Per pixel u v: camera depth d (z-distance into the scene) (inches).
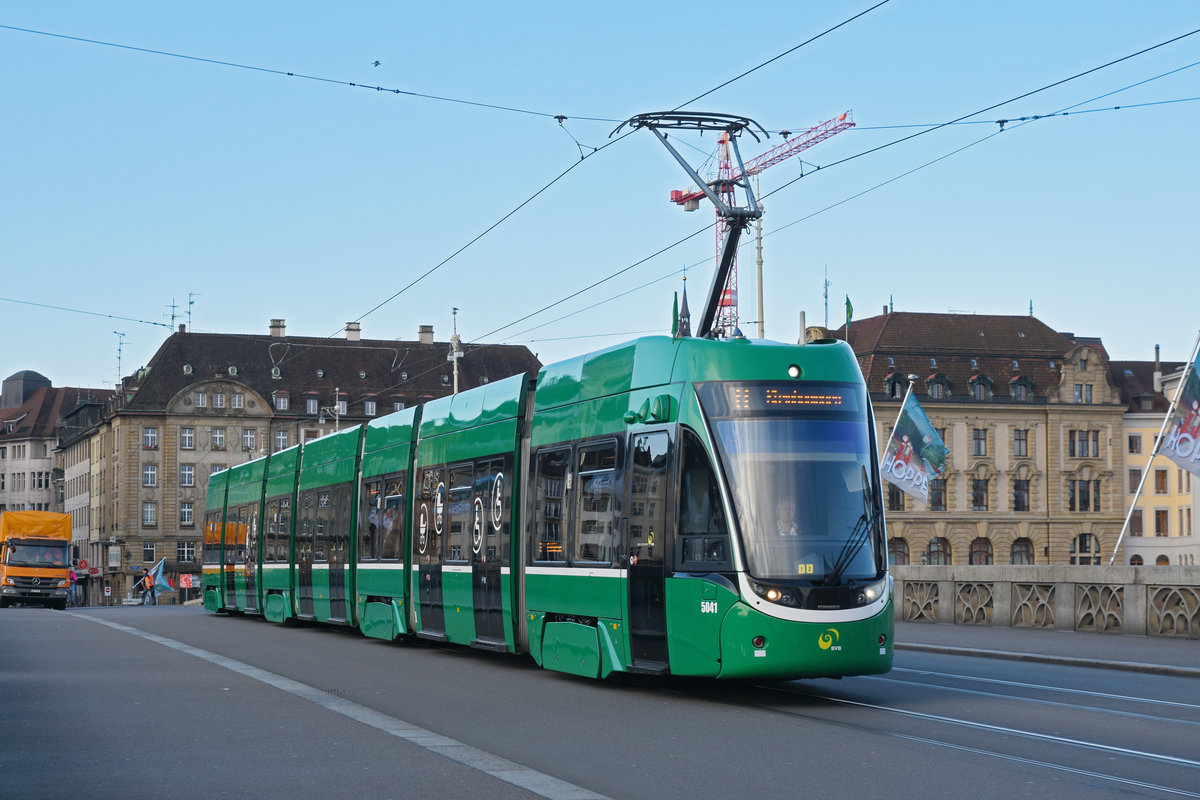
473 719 539.5
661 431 625.9
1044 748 456.8
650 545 623.5
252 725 518.9
